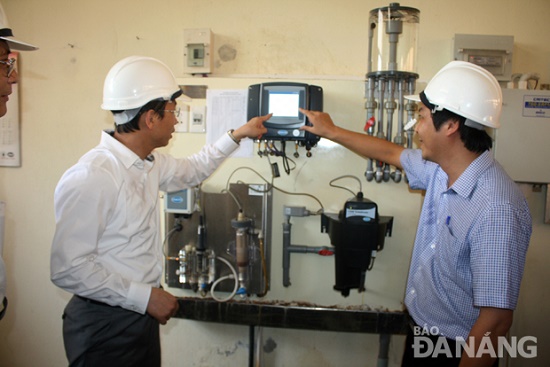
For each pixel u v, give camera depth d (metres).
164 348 1.95
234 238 1.76
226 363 1.93
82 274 1.11
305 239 1.79
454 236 1.15
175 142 1.79
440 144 1.15
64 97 1.97
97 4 1.92
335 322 1.73
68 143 1.99
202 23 1.88
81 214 1.11
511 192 1.05
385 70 1.60
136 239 1.25
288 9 1.84
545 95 1.66
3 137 2.00
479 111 1.09
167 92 1.24
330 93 1.72
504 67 1.75
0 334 2.11
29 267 2.06
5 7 1.96
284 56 1.85
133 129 1.25
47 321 2.07
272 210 1.79
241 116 1.75
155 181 1.38
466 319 1.20
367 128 1.65
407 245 1.74
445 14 1.80
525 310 1.87
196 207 1.72
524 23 1.79
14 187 2.04
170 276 1.79
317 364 1.90
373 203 1.54
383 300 1.77
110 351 1.25
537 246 1.84
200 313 1.76
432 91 1.16
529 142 1.67
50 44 1.96
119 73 1.21
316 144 1.73
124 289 1.16
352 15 1.81
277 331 1.90
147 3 1.90
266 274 1.77
